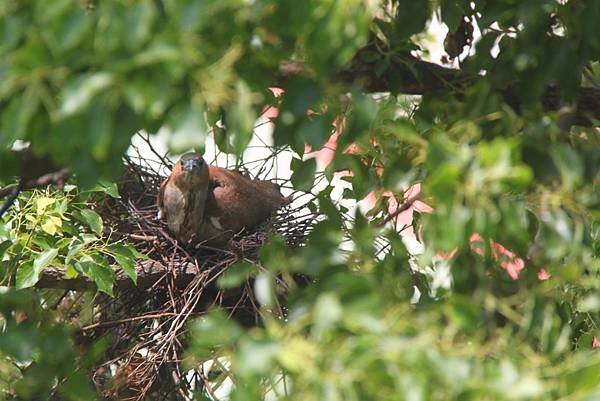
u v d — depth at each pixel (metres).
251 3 4.94
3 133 5.08
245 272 6.06
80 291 10.66
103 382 10.73
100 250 9.97
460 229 5.02
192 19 4.56
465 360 4.86
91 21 4.64
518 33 6.87
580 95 7.97
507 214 5.25
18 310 6.56
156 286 10.98
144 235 11.45
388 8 7.97
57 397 8.04
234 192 12.07
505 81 6.81
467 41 9.15
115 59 4.60
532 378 4.79
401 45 7.46
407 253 6.52
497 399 4.67
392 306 5.22
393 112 8.48
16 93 4.93
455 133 6.30
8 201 7.43
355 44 4.93
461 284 6.16
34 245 10.18
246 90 4.93
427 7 7.25
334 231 5.97
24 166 6.98
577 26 6.46
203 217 11.73
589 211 6.04
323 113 5.83
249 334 4.78
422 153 5.64
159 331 10.77
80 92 4.50
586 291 7.31
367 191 7.88
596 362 4.93
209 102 4.91
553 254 5.64
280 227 11.62
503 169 4.96
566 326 5.82
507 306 5.76
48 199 9.77
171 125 4.74
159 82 4.58
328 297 4.66
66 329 6.32
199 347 5.36
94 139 4.64
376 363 4.55
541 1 6.36
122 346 10.82
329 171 7.25
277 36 5.22
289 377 5.14
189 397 10.45
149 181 12.01
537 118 6.67
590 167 6.22
